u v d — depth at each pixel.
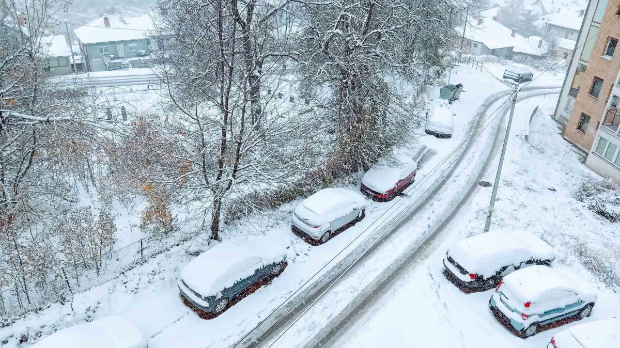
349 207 19.89
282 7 21.25
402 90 33.22
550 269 15.87
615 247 21.11
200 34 23.05
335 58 21.91
